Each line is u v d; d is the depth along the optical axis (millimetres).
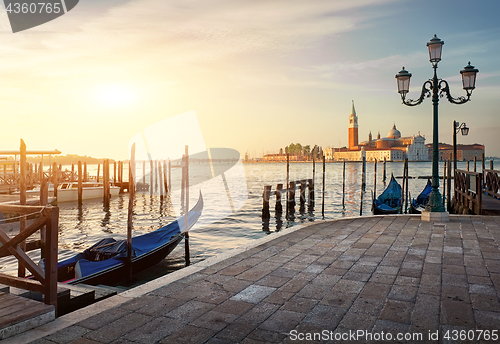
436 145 10453
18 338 3559
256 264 5984
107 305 4336
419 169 114250
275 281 5129
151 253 11148
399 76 11094
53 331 3697
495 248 6926
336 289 4773
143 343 3391
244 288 4855
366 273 5449
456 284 4910
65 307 5672
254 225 20750
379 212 22547
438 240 7680
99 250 10344
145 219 23328
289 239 7875
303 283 5031
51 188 31797
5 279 4570
